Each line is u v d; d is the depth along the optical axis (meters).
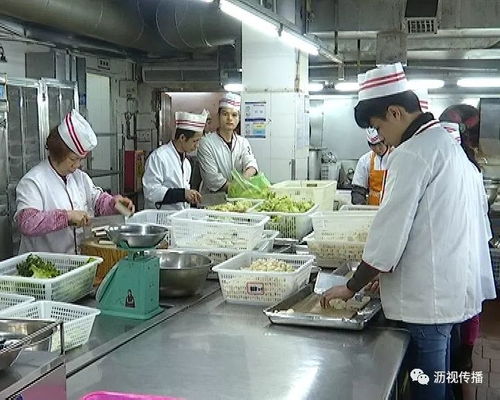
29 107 5.61
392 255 2.13
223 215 3.36
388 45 5.47
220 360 1.89
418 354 2.25
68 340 1.92
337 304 2.35
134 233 2.35
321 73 7.06
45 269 2.46
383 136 2.31
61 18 5.29
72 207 3.31
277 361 1.89
